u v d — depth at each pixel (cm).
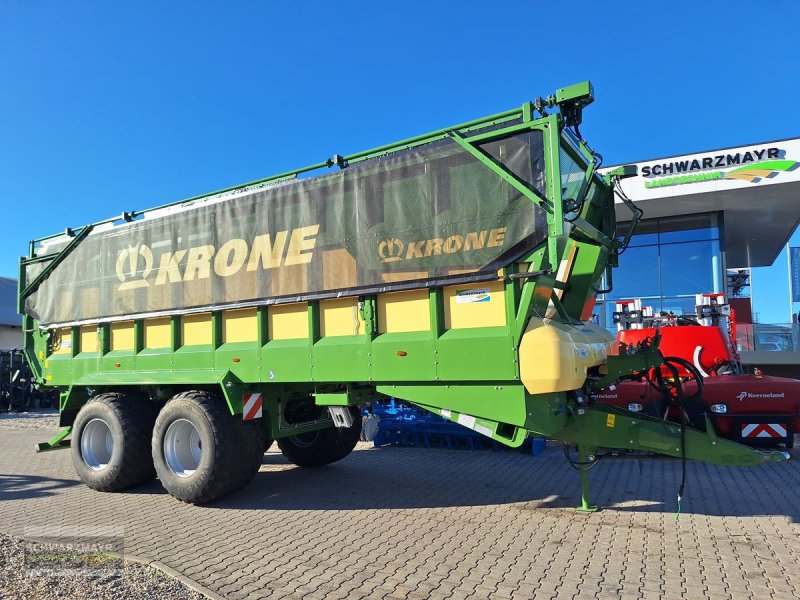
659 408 664
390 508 575
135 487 671
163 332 646
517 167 448
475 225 459
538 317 452
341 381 517
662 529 488
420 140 502
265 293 561
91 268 713
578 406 503
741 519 510
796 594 358
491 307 456
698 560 416
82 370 719
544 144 438
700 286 1706
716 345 839
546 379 424
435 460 816
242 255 580
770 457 482
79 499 629
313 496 628
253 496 631
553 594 363
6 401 1977
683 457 498
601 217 612
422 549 450
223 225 596
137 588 369
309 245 540
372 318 504
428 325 482
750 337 1698
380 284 498
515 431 456
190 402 583
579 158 538
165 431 604
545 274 431
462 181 468
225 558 434
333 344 522
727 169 1469
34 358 799
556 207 426
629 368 566
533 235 435
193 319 625
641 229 1777
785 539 457
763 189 1462
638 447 501
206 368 604
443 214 474
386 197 502
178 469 604
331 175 533
